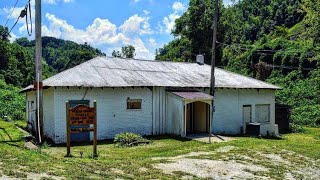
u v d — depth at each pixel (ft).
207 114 76.59
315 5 110.01
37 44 51.26
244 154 48.26
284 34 229.66
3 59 203.51
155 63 82.79
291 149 54.80
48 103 62.75
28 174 28.84
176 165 39.37
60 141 59.06
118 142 57.77
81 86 59.21
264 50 180.96
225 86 76.79
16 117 93.81
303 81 145.89
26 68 228.22
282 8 287.89
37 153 39.93
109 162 38.29
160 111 69.72
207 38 185.16
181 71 81.87
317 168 44.09
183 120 66.69
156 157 44.65
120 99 65.36
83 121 43.04
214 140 64.28
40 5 51.29
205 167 39.42
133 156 45.47
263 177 37.27
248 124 79.61
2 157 34.96
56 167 32.53
